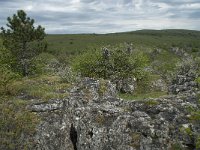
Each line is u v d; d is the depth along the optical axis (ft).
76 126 70.03
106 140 66.03
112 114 70.28
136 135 64.59
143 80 164.04
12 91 82.33
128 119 67.31
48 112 72.13
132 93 150.51
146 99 74.95
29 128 68.13
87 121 69.41
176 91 109.70
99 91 88.63
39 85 87.81
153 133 63.98
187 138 62.80
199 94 75.41
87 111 71.36
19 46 163.73
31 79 95.45
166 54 438.81
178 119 66.44
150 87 161.89
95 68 150.61
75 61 155.74
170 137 63.57
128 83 154.10
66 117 71.56
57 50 590.96
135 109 71.82
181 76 147.95
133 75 154.10
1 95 80.12
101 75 151.74
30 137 67.26
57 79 94.22
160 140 63.21
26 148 65.57
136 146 63.62
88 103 75.97
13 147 65.51
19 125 68.44
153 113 69.41
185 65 178.81
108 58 151.53
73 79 93.25
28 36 164.86
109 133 66.49
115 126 67.00
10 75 88.22
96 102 76.79
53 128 69.21
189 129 63.31
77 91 84.53
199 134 62.44
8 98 78.43
